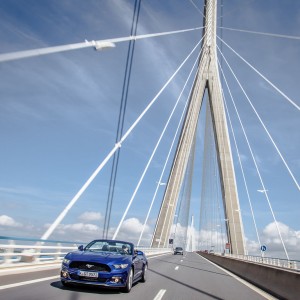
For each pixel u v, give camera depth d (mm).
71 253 10211
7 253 13164
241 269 21875
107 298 8750
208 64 69500
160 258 36031
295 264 29734
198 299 9891
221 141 66750
